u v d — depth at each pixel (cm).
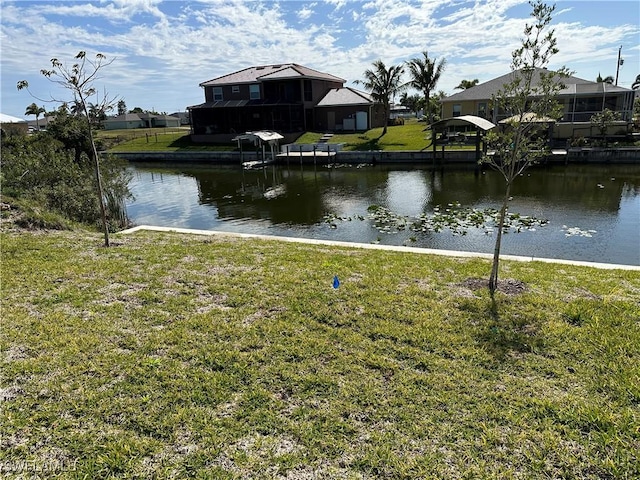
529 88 470
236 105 3484
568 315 430
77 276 560
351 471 251
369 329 411
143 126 7019
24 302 478
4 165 1135
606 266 636
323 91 3822
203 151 3194
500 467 250
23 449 268
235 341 393
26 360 361
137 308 464
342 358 363
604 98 2559
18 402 310
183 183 2195
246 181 2183
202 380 335
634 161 2127
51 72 658
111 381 335
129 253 675
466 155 2344
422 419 290
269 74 3566
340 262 629
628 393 307
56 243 723
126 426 288
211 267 603
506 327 410
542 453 259
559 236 1023
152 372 345
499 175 2003
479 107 3138
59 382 333
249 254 677
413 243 1012
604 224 1113
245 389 325
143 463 258
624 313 430
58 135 1620
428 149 2616
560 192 1561
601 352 360
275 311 454
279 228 1222
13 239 729
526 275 568
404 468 251
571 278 556
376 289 509
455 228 1128
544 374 336
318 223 1258
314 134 3419
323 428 284
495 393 313
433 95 3803
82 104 689
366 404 306
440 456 259
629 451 257
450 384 324
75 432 283
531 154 507
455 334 398
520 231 1075
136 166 3028
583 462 252
